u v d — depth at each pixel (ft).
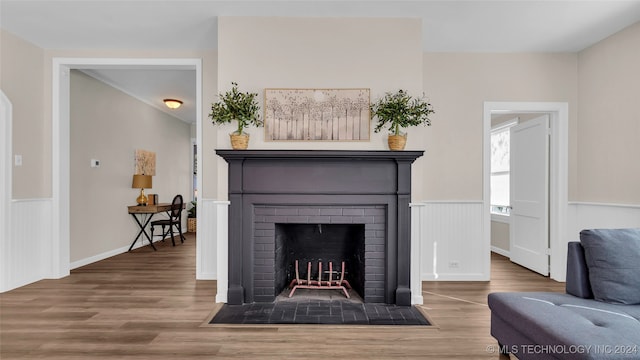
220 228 10.98
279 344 8.20
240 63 11.01
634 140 11.27
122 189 19.62
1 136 12.03
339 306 10.61
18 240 12.64
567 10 10.53
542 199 14.65
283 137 10.99
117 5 10.44
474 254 13.83
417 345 8.19
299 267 12.49
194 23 11.57
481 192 13.89
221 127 11.07
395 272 10.78
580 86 13.66
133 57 14.01
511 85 13.89
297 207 10.87
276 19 11.03
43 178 13.87
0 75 12.03
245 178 10.78
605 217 12.35
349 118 10.98
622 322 6.00
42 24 11.71
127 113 20.20
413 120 10.58
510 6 10.32
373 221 10.85
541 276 14.43
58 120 13.96
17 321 9.48
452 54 13.93
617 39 11.95
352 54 11.02
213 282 13.32
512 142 16.92
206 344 8.19
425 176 13.87
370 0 10.06
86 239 16.63
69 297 11.48
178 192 26.78
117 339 8.42
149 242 22.18
